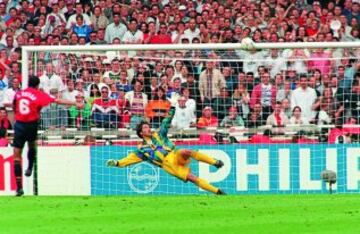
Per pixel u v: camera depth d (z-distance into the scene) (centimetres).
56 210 3741
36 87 4566
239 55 5281
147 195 4650
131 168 4800
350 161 4709
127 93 5078
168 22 6669
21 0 6850
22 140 4525
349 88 5053
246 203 3938
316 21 6569
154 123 5053
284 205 3841
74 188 4856
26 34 6644
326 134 4956
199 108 5041
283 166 4741
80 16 6719
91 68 5091
